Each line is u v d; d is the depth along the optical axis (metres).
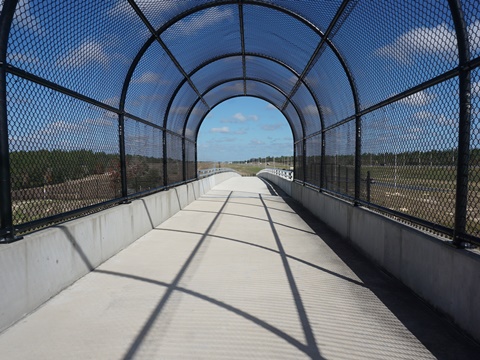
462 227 2.86
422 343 2.63
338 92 6.93
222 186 20.28
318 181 9.09
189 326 2.91
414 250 3.55
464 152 2.85
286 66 8.97
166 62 7.76
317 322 2.98
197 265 4.62
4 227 2.99
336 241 6.01
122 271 4.37
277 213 9.36
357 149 5.69
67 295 3.57
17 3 3.03
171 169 10.00
